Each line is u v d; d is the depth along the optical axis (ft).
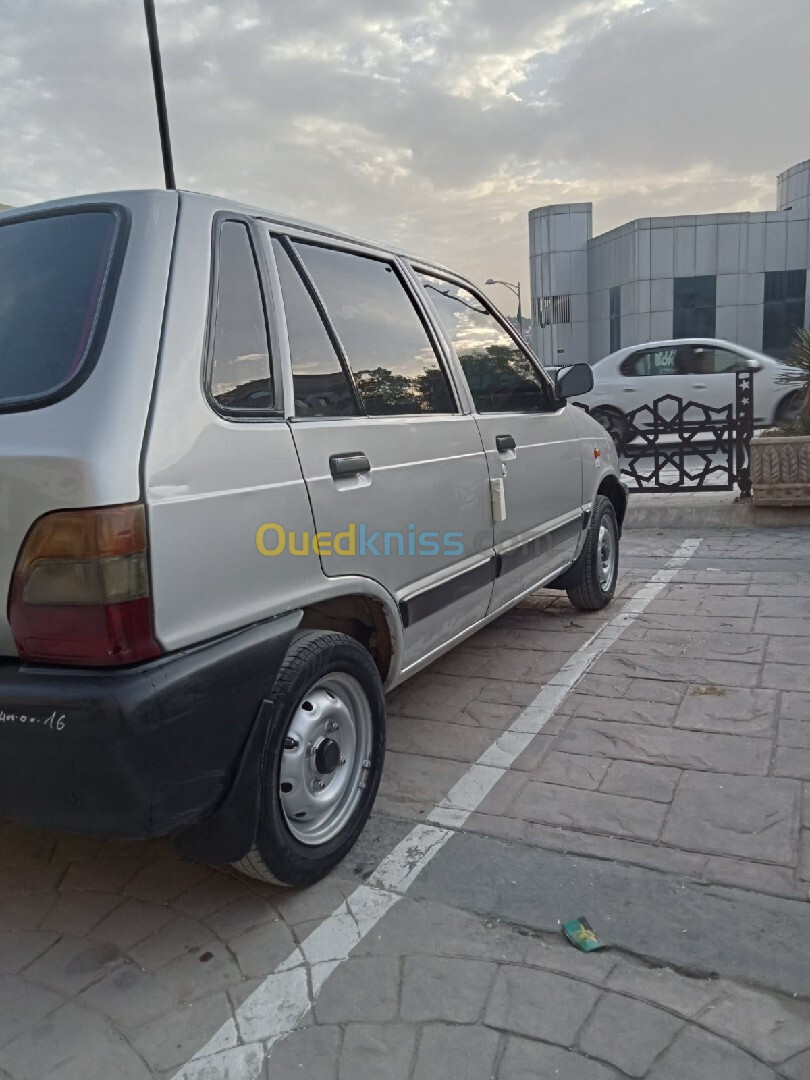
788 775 10.02
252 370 7.80
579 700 12.76
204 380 7.13
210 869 8.89
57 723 6.10
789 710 11.78
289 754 7.90
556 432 14.73
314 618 9.29
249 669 7.15
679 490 29.19
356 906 8.09
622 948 7.31
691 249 98.99
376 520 9.14
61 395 6.46
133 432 6.32
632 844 8.85
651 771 10.37
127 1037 6.61
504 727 11.98
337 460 8.55
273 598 7.59
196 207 7.78
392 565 9.52
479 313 13.28
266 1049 6.42
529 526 13.46
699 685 12.98
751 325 100.48
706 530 25.73
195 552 6.71
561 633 16.10
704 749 10.85
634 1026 6.45
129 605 6.15
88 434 6.17
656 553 22.95
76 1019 6.81
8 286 7.48
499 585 12.51
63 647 6.22
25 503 6.17
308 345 8.73
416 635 10.23
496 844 9.02
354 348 9.53
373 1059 6.28
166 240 7.30
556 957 7.25
